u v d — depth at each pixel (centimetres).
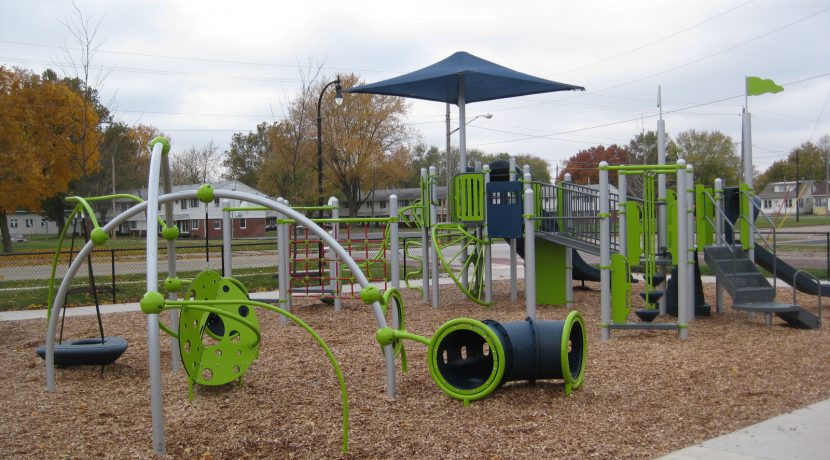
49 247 4019
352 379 688
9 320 1185
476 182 1249
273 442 497
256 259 2594
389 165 5719
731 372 700
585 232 1188
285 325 1069
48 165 3095
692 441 493
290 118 3878
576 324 646
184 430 529
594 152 7769
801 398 606
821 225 5006
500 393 620
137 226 6731
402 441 495
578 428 520
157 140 552
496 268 2122
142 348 888
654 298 966
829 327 998
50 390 661
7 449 489
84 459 468
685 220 890
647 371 705
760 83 1142
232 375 628
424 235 1321
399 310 693
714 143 6800
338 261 1233
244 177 7869
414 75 1338
